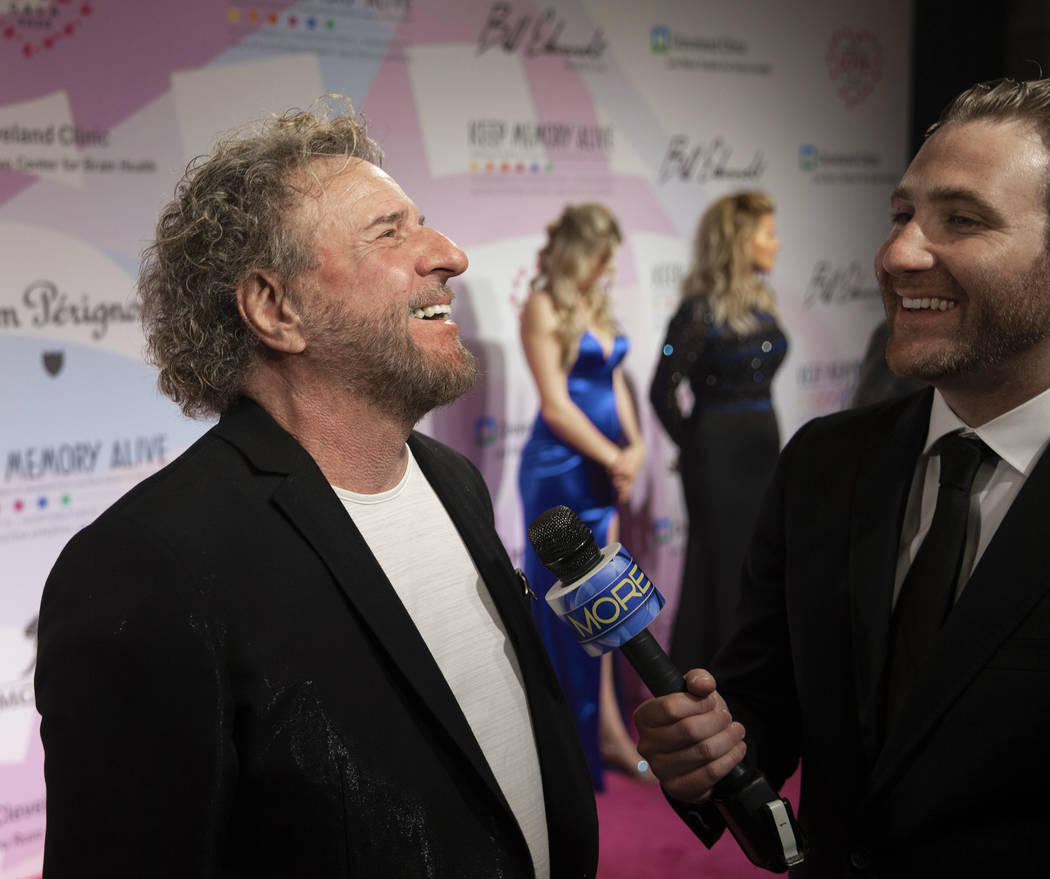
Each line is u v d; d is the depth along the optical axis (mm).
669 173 3750
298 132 1185
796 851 1166
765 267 3910
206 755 956
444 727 1077
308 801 1005
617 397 3623
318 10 2967
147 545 1001
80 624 973
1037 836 1090
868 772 1246
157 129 2746
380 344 1125
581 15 3486
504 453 3445
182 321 1177
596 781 3518
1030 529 1133
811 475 1416
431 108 3207
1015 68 4379
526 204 3428
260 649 1014
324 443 1164
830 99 4176
